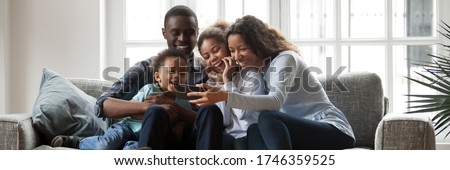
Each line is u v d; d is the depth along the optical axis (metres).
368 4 3.74
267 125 2.47
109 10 3.84
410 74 3.72
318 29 3.76
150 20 3.85
